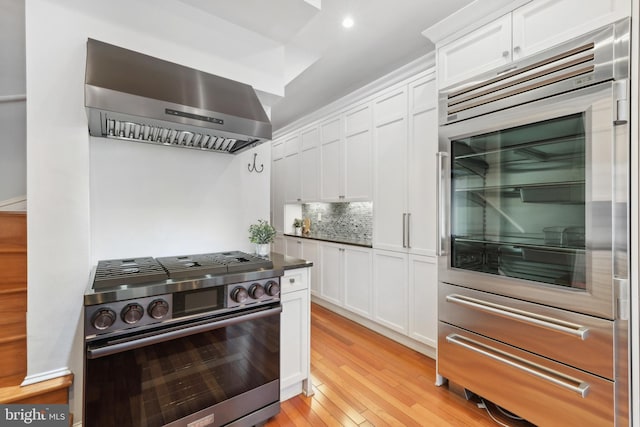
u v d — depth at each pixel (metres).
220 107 1.63
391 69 2.97
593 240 1.40
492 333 1.78
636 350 1.31
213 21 1.95
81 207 1.51
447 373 2.03
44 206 1.43
